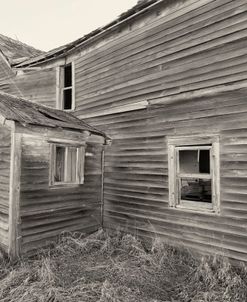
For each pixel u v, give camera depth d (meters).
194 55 6.02
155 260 5.57
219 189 5.48
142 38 7.16
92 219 7.56
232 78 5.36
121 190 7.54
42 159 6.12
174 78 6.37
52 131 6.19
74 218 6.96
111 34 8.06
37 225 5.97
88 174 7.46
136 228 7.07
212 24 5.73
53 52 9.51
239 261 5.14
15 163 5.51
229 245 5.30
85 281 4.72
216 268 5.18
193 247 5.87
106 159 8.04
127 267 5.23
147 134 6.95
